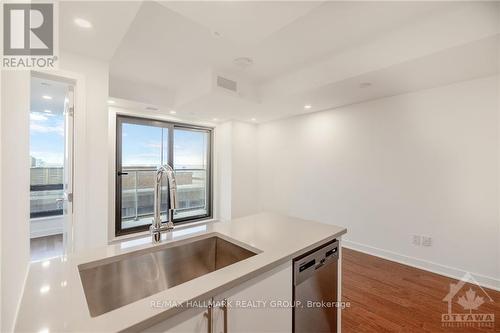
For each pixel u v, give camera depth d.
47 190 4.25
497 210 2.37
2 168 0.59
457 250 2.60
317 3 1.45
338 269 1.58
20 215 0.81
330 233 1.55
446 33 1.83
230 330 0.92
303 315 1.28
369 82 2.57
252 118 4.55
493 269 2.38
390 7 1.77
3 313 0.58
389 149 3.13
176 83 3.45
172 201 1.35
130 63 2.79
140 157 4.00
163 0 1.42
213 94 2.93
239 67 2.82
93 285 1.06
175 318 0.76
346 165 3.61
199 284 0.87
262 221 1.88
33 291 0.83
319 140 3.97
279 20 1.62
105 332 0.63
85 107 2.21
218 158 4.99
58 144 4.26
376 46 2.21
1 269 0.56
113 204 3.63
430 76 2.40
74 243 2.14
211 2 1.44
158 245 1.29
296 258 1.25
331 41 2.26
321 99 3.23
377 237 3.26
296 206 4.36
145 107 3.64
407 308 2.08
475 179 2.49
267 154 4.91
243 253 1.36
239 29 1.73
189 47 2.41
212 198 4.95
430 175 2.79
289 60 2.66
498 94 2.35
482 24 1.68
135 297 1.18
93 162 2.27
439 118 2.71
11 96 0.70
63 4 1.49
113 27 1.76
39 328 0.64
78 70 2.18
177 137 4.51
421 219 2.86
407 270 2.81
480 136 2.45
